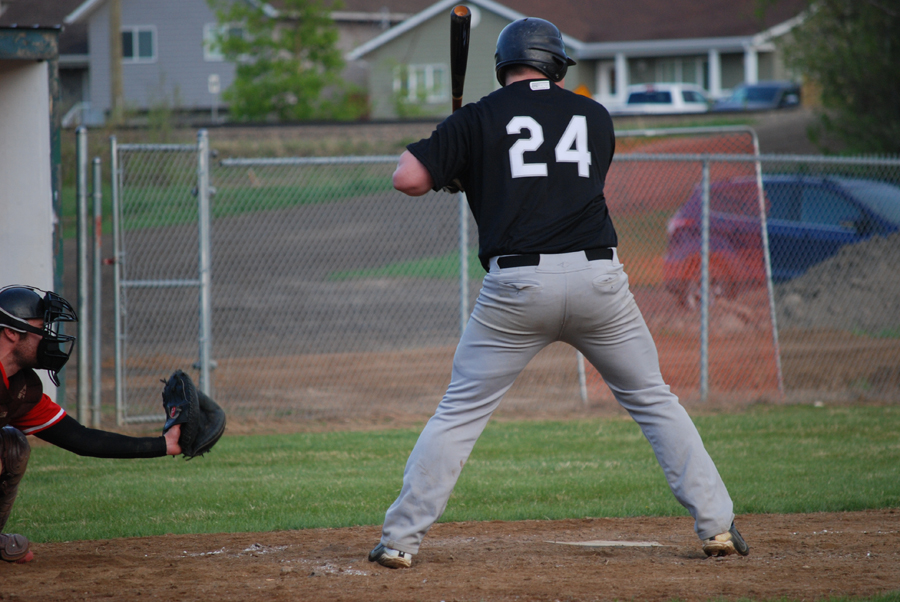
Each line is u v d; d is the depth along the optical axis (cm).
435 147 1437
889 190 4800
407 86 14638
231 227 7919
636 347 1505
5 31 2972
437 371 4244
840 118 6431
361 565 1523
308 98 12494
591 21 14788
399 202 8488
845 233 4700
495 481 2405
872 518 1972
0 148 3062
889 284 4575
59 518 2025
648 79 14912
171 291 6028
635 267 5041
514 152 1430
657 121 9638
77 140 3238
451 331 5147
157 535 1858
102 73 16225
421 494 1488
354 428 3288
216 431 1541
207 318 3328
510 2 14638
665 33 14238
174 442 1521
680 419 1538
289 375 4134
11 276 3083
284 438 3075
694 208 4747
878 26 6144
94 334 3259
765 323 4634
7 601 1320
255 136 9812
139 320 5334
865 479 2381
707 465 1546
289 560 1592
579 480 2419
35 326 1452
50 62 3122
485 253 1446
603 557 1587
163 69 15912
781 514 2030
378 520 1983
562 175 1431
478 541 1753
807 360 4181
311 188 8081
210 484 2388
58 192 3189
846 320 4569
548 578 1426
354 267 6806
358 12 17612
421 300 5881
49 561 1598
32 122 3078
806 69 6488
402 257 7125
